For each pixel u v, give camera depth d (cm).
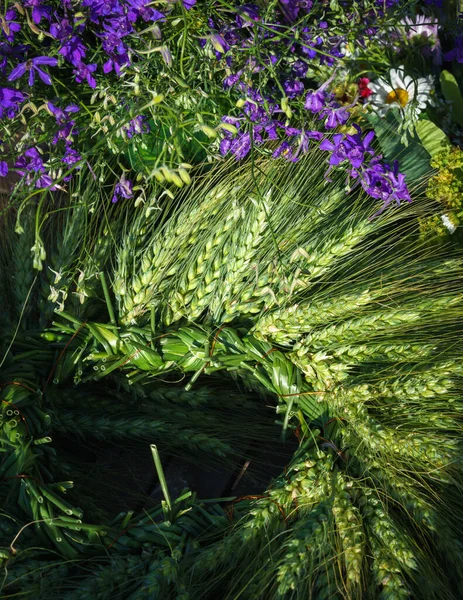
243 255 48
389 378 47
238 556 42
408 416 46
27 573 41
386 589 39
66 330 50
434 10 61
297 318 48
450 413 46
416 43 61
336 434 48
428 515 43
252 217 48
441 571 43
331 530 42
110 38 46
